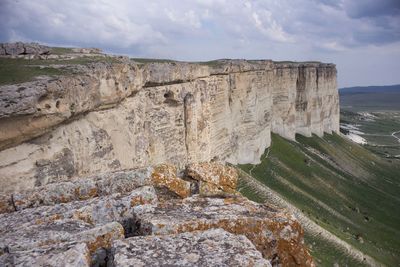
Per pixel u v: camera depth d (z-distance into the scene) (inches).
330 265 1561.3
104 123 877.8
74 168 756.6
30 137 663.1
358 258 1774.1
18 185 636.1
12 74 706.2
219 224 356.8
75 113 754.2
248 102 2477.9
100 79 837.8
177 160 1362.0
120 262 271.7
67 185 465.1
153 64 1172.5
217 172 537.6
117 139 931.3
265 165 2655.0
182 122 1385.3
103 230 333.7
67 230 348.5
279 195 1979.6
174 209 391.5
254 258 284.4
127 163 978.7
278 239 367.9
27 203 446.3
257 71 2672.2
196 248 294.7
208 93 1656.0
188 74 1396.4
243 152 2461.9
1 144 615.5
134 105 1042.7
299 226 379.6
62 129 739.4
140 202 415.8
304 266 369.7
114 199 415.2
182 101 1371.8
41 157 683.4
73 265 270.5
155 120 1216.2
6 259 281.0
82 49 1306.6
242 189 1865.2
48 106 669.9
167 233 340.2
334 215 2396.7
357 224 2432.3
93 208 398.9
